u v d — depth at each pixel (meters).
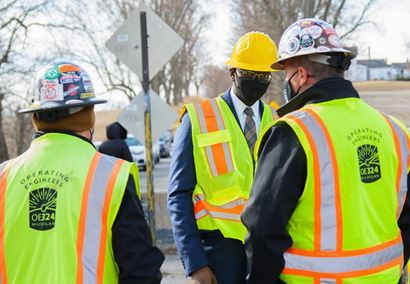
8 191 2.36
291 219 2.51
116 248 2.27
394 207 2.61
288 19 19.42
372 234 2.52
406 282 3.26
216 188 3.46
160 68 6.99
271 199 2.41
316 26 2.64
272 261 2.44
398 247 2.62
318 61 2.62
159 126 7.03
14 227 2.29
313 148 2.43
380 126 2.63
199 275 3.29
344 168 2.45
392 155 2.62
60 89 2.43
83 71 2.52
